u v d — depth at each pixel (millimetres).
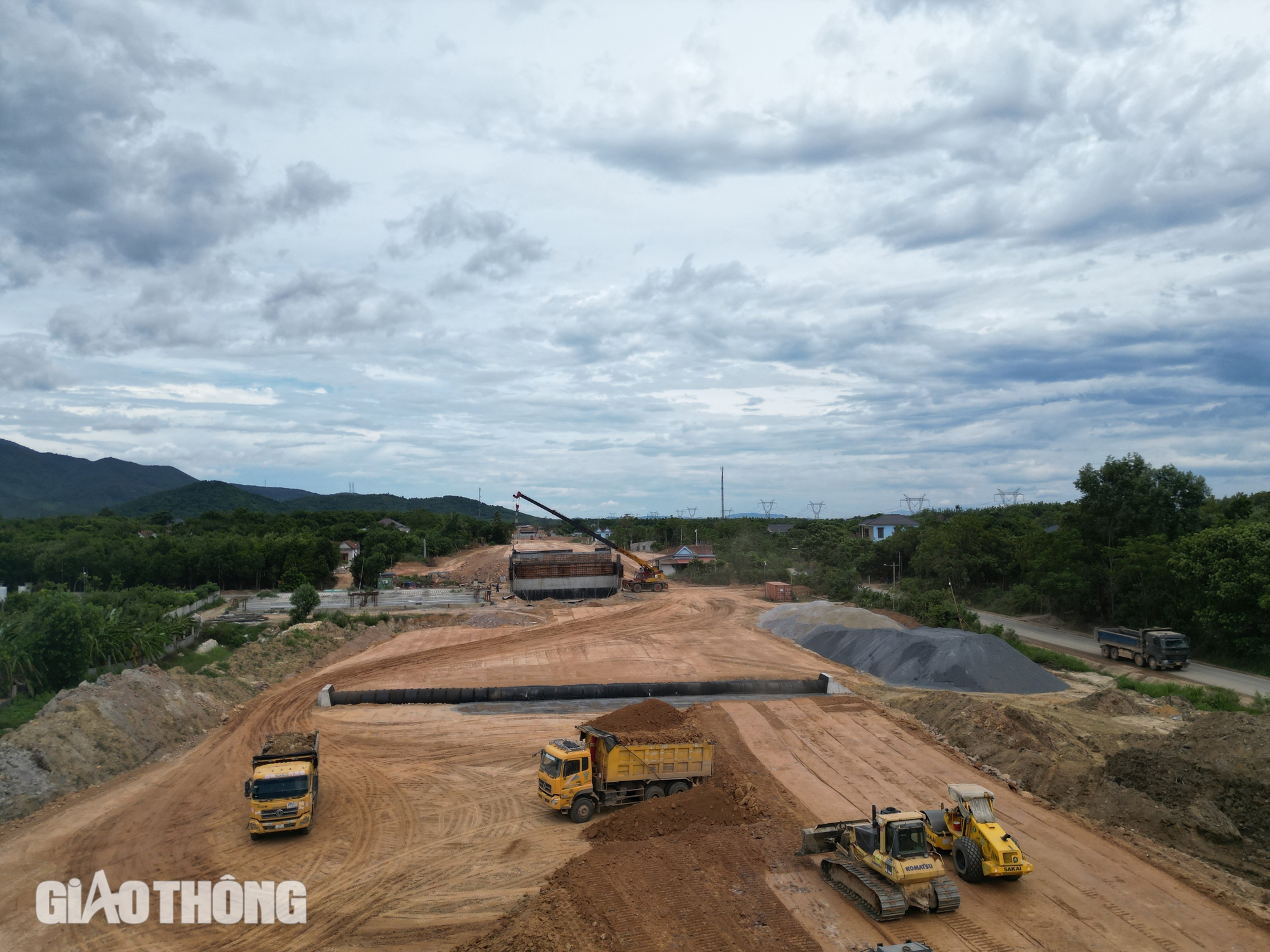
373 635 63375
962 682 44812
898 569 98500
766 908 18719
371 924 19203
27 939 18672
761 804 25266
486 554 157750
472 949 16984
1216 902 19250
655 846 21875
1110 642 52500
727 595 86938
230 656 52125
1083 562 64250
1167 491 61375
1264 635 47781
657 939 17109
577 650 57250
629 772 26688
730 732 34406
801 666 52125
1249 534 48219
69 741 30484
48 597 43719
